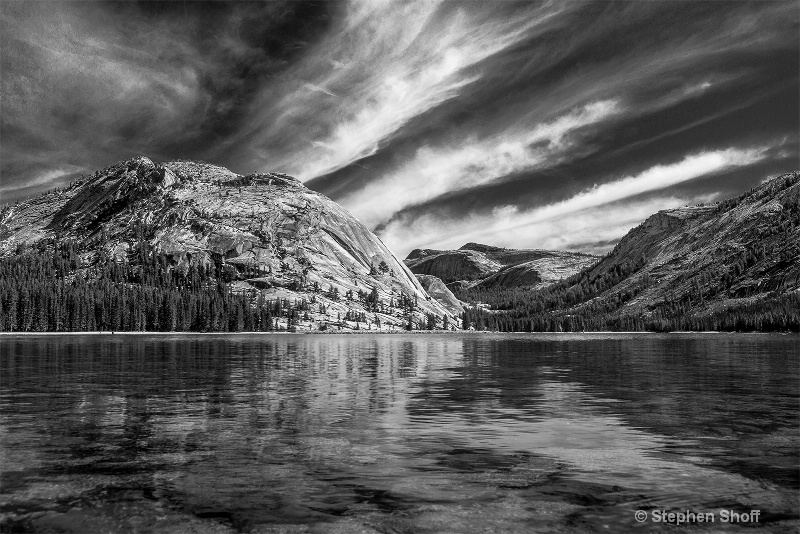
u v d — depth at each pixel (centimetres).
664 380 5794
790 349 13300
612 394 4638
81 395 4453
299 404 4022
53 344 14538
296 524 1692
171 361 8381
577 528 1664
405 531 1641
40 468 2272
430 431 3034
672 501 1886
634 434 2955
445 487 2034
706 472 2219
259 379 5816
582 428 3123
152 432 2983
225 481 2100
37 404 3959
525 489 2011
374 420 3372
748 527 1670
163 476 2161
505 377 6166
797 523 1698
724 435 2930
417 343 19100
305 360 9112
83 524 1698
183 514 1773
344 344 17762
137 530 1655
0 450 2570
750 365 7925
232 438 2838
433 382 5619
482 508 1823
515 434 2955
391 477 2158
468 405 3997
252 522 1709
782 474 2195
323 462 2369
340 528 1662
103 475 2175
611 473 2211
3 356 9269
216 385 5219
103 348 12375
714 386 5219
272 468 2275
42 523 1706
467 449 2611
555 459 2430
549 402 4156
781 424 3231
